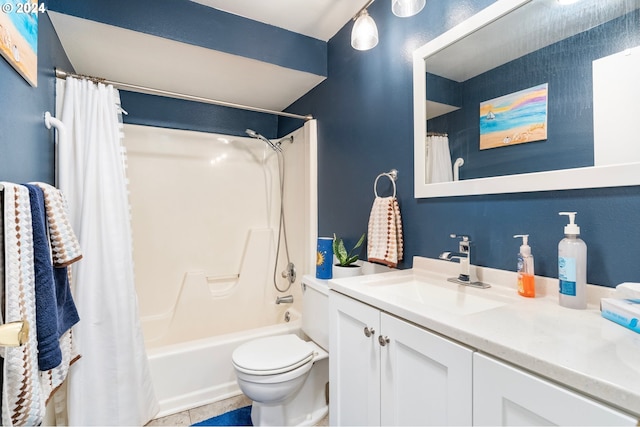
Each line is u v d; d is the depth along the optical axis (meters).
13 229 0.71
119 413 1.48
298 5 1.75
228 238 2.67
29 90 1.06
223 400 1.79
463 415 0.69
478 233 1.19
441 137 1.32
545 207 0.99
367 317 1.01
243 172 2.74
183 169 2.51
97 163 1.54
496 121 1.12
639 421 0.45
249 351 1.52
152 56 1.82
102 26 1.50
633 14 0.80
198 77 2.13
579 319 0.75
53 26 1.47
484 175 1.16
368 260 1.59
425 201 1.41
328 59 2.13
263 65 1.96
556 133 0.96
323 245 1.80
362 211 1.81
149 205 2.39
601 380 0.48
